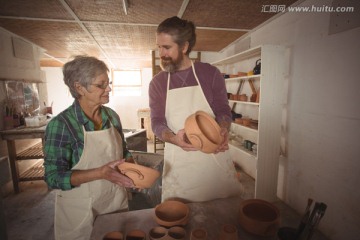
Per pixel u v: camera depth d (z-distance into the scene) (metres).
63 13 2.17
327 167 1.85
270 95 2.27
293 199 2.30
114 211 1.18
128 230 0.83
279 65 2.25
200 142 0.91
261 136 2.31
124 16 2.27
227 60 3.30
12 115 2.86
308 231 0.65
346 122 1.66
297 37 2.11
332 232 1.82
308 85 2.01
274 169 2.40
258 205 0.90
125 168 0.88
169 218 0.88
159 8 2.08
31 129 2.76
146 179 0.88
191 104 1.22
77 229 1.08
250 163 3.23
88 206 1.08
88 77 0.96
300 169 2.18
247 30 2.84
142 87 6.18
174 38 1.04
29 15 2.22
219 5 2.03
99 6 2.01
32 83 3.40
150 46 3.69
